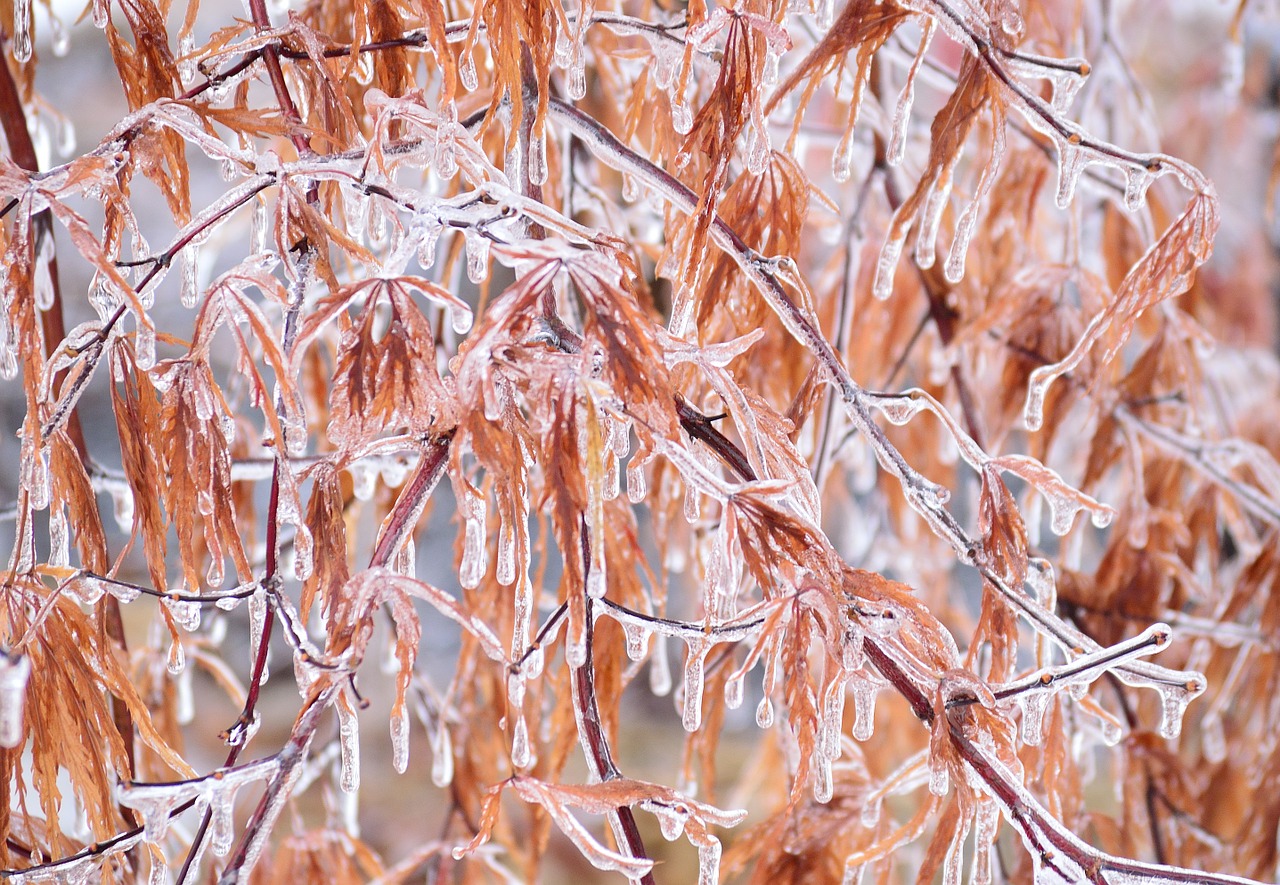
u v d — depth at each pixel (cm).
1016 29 140
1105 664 137
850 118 141
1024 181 163
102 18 141
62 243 364
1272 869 164
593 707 137
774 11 139
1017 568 140
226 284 135
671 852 327
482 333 132
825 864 154
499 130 154
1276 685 169
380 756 335
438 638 319
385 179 136
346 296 134
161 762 163
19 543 137
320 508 137
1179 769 165
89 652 139
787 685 136
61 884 139
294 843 164
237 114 138
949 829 140
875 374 195
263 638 135
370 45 141
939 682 137
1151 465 185
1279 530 169
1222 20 373
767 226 145
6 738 132
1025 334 163
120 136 137
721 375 137
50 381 137
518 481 134
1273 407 258
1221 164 367
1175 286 141
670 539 165
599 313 133
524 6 138
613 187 182
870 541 245
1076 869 136
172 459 136
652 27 144
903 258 173
